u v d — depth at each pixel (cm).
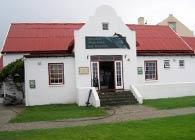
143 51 2841
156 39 3144
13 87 2531
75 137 1159
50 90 2330
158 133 1159
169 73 2741
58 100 2345
